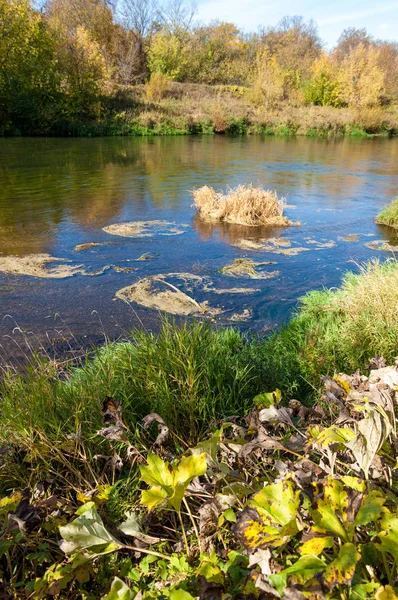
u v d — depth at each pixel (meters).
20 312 4.56
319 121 30.38
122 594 1.10
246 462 1.69
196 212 9.26
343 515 1.07
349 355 3.02
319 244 7.34
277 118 29.97
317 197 11.03
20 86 21.02
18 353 3.73
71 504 1.70
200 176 13.03
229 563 1.29
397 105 39.41
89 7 34.47
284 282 5.61
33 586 1.32
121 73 33.53
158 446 1.95
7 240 7.04
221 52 43.69
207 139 24.17
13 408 2.10
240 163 15.81
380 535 1.02
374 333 3.15
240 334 4.17
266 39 53.19
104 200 9.94
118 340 4.00
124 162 15.23
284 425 1.90
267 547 1.08
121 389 2.35
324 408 2.13
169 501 1.22
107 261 6.24
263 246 7.14
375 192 11.73
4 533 1.34
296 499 1.13
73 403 2.24
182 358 2.57
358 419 1.58
